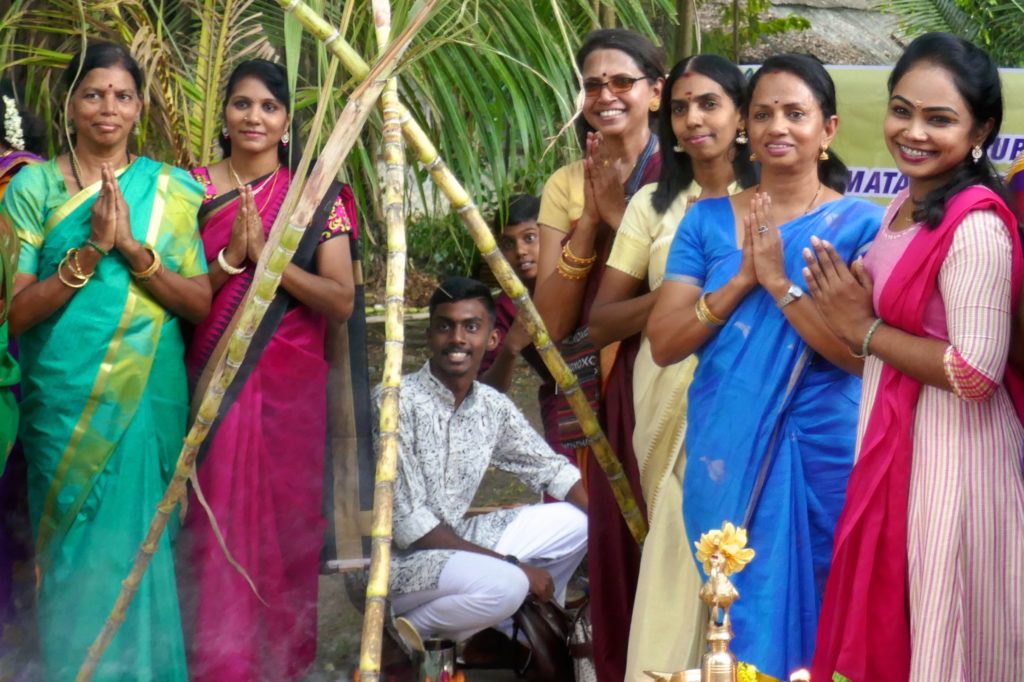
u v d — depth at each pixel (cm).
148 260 366
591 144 370
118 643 352
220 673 369
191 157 481
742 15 956
